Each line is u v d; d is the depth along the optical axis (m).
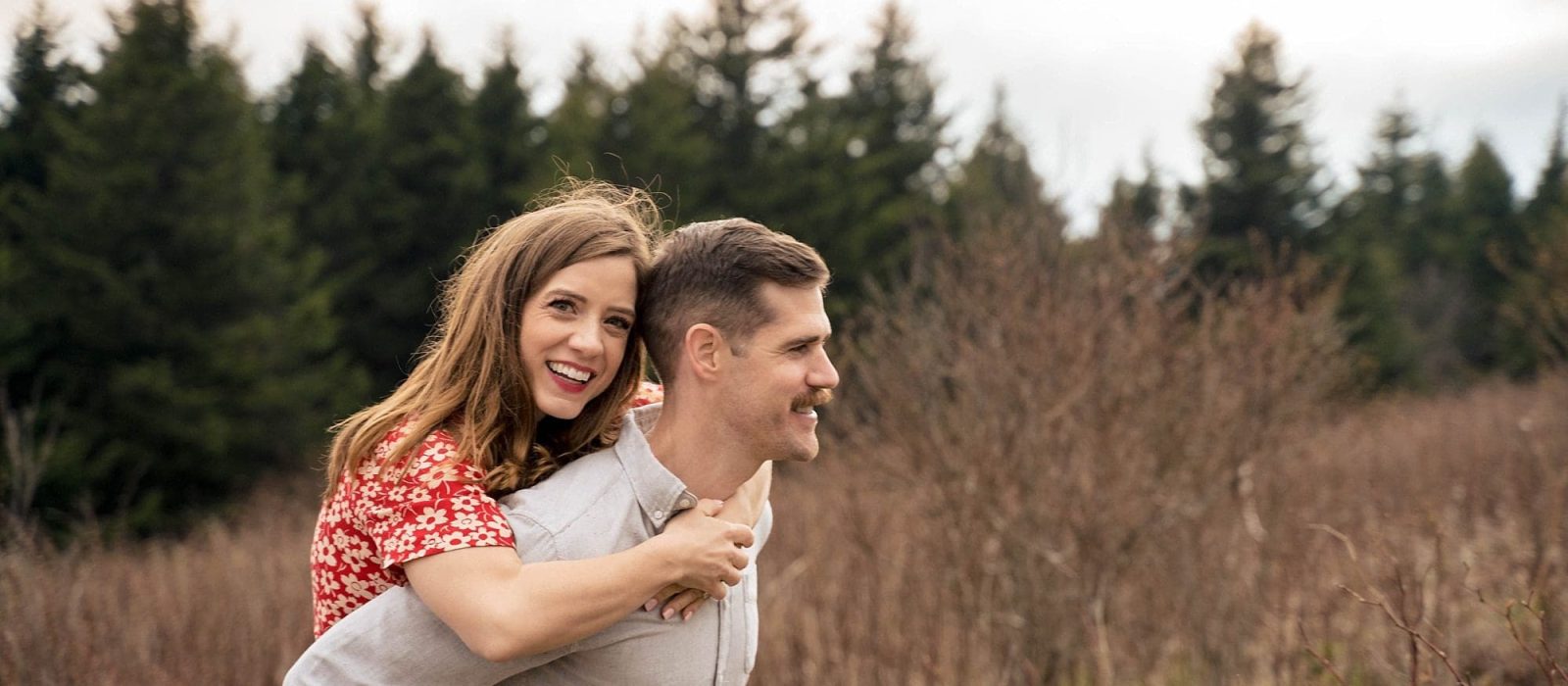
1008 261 4.70
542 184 19.00
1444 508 5.04
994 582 4.23
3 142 17.75
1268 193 22.81
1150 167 21.53
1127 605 4.18
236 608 4.80
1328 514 4.61
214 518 12.91
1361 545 4.19
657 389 2.31
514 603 1.59
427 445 1.80
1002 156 19.30
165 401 15.30
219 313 16.45
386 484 1.77
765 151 20.48
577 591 1.60
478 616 1.60
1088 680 4.09
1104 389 4.34
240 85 18.55
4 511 4.47
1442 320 27.05
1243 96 23.33
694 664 1.82
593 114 20.98
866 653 3.84
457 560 1.66
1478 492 5.09
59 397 15.12
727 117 21.00
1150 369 4.45
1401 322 23.83
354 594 1.85
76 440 14.11
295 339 17.33
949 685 3.76
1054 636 4.08
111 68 16.80
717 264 1.78
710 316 1.77
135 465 14.98
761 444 1.80
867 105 22.48
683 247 1.86
